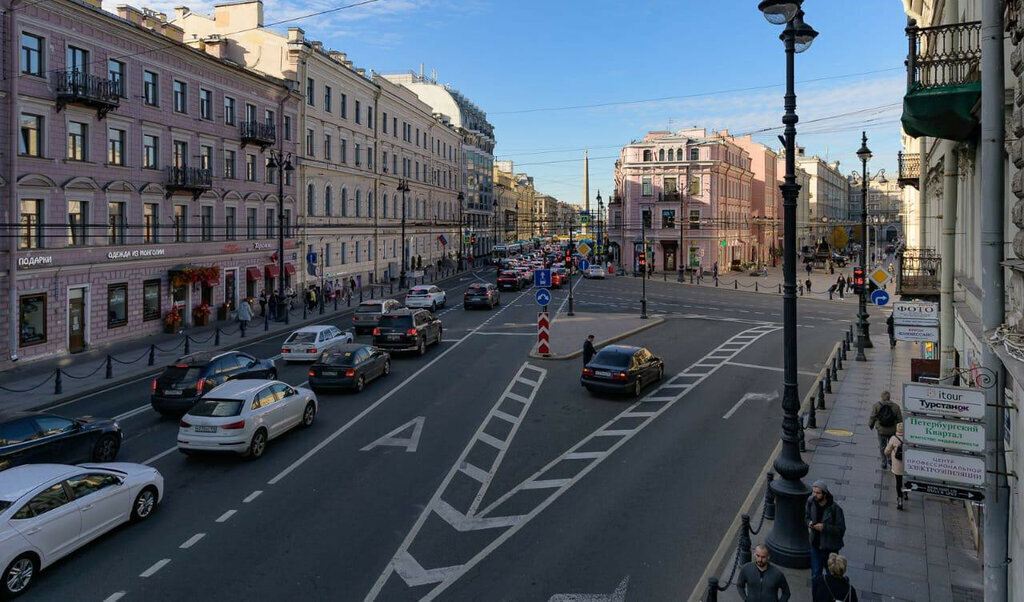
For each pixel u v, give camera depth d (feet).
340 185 175.01
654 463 47.83
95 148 95.40
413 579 31.40
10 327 81.92
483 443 52.70
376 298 163.53
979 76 30.91
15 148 82.12
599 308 151.74
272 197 141.18
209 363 61.31
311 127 158.10
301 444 52.21
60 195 89.61
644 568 32.37
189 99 115.34
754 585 25.48
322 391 70.54
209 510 39.37
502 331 114.52
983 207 22.16
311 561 33.12
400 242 221.66
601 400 66.95
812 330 119.34
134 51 102.12
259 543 35.06
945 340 55.11
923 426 22.45
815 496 30.73
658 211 255.09
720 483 43.73
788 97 32.68
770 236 333.62
